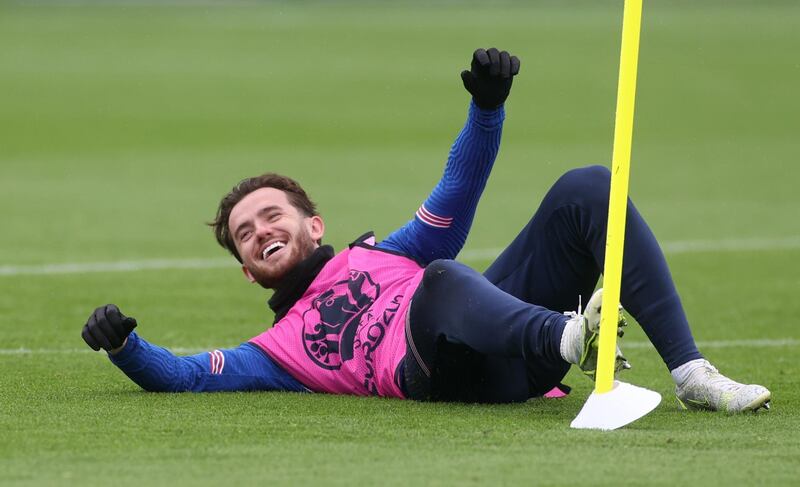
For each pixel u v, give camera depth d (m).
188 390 16.89
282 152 78.56
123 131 85.31
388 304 16.56
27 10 156.62
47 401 16.22
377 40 128.25
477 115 17.06
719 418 15.12
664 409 15.96
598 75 110.25
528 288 16.28
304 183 63.53
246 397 16.45
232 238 17.66
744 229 48.22
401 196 58.41
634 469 11.99
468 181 17.22
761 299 32.34
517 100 99.19
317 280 17.22
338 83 105.75
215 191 60.66
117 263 37.94
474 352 15.67
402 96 100.62
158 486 11.41
